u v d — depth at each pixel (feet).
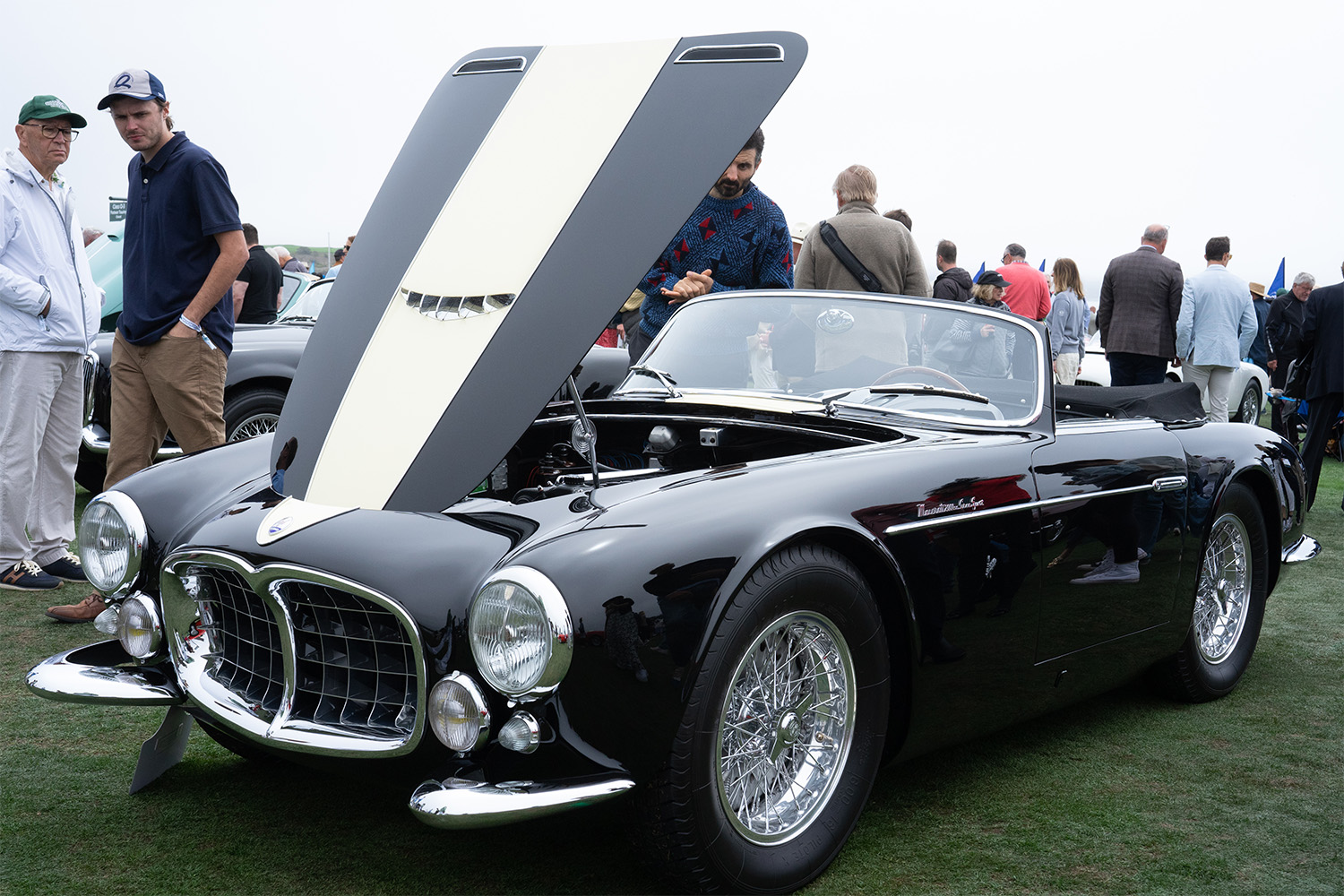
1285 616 14.90
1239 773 9.39
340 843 7.85
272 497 8.02
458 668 6.40
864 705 7.52
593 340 7.94
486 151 9.29
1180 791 8.97
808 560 7.02
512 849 7.77
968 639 8.13
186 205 13.67
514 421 7.83
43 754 9.40
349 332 8.98
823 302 10.80
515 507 7.25
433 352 8.37
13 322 13.73
